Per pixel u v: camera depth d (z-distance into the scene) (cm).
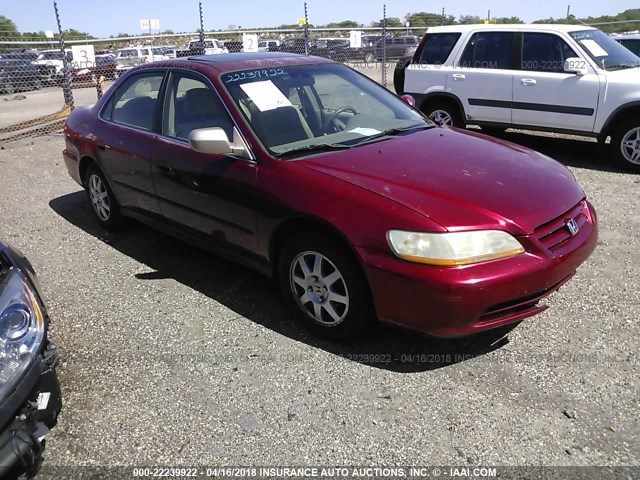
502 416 276
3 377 227
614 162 721
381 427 272
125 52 1812
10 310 237
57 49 1467
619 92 693
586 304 376
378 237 295
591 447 255
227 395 299
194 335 357
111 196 519
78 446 269
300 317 355
